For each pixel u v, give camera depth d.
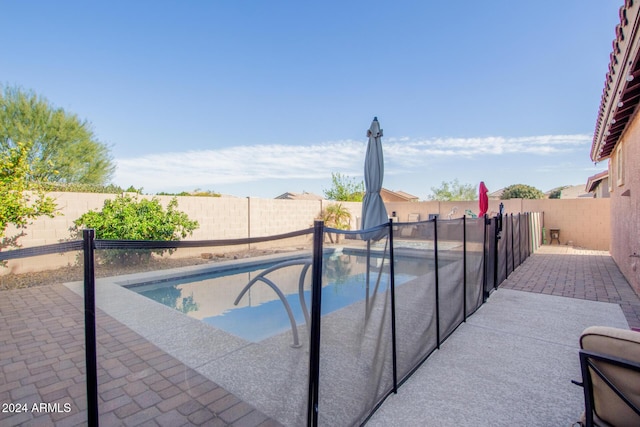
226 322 3.72
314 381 2.09
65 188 11.02
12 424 2.25
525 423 2.50
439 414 2.61
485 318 4.91
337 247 2.58
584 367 1.75
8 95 15.19
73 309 3.58
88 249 1.28
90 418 1.29
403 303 3.20
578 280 7.47
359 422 2.44
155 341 3.53
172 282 5.12
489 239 6.20
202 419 2.23
